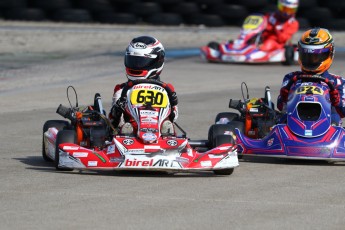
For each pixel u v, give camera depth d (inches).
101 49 2864.2
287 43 2726.4
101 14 3548.2
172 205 820.0
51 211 782.5
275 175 1020.5
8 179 956.0
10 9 3491.6
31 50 2778.1
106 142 1023.0
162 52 1077.8
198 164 968.9
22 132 1384.1
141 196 861.8
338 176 1021.2
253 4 3563.0
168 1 3582.7
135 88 1047.6
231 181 967.6
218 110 1675.7
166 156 962.1
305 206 828.0
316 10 3432.6
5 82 2071.9
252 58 2600.9
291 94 1157.1
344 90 1178.6
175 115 1062.4
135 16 3565.5
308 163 1129.4
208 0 3590.1
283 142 1104.8
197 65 2568.9
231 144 1012.5
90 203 821.2
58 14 3501.5
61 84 2063.2
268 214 787.4
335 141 1098.1
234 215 779.4
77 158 972.6
